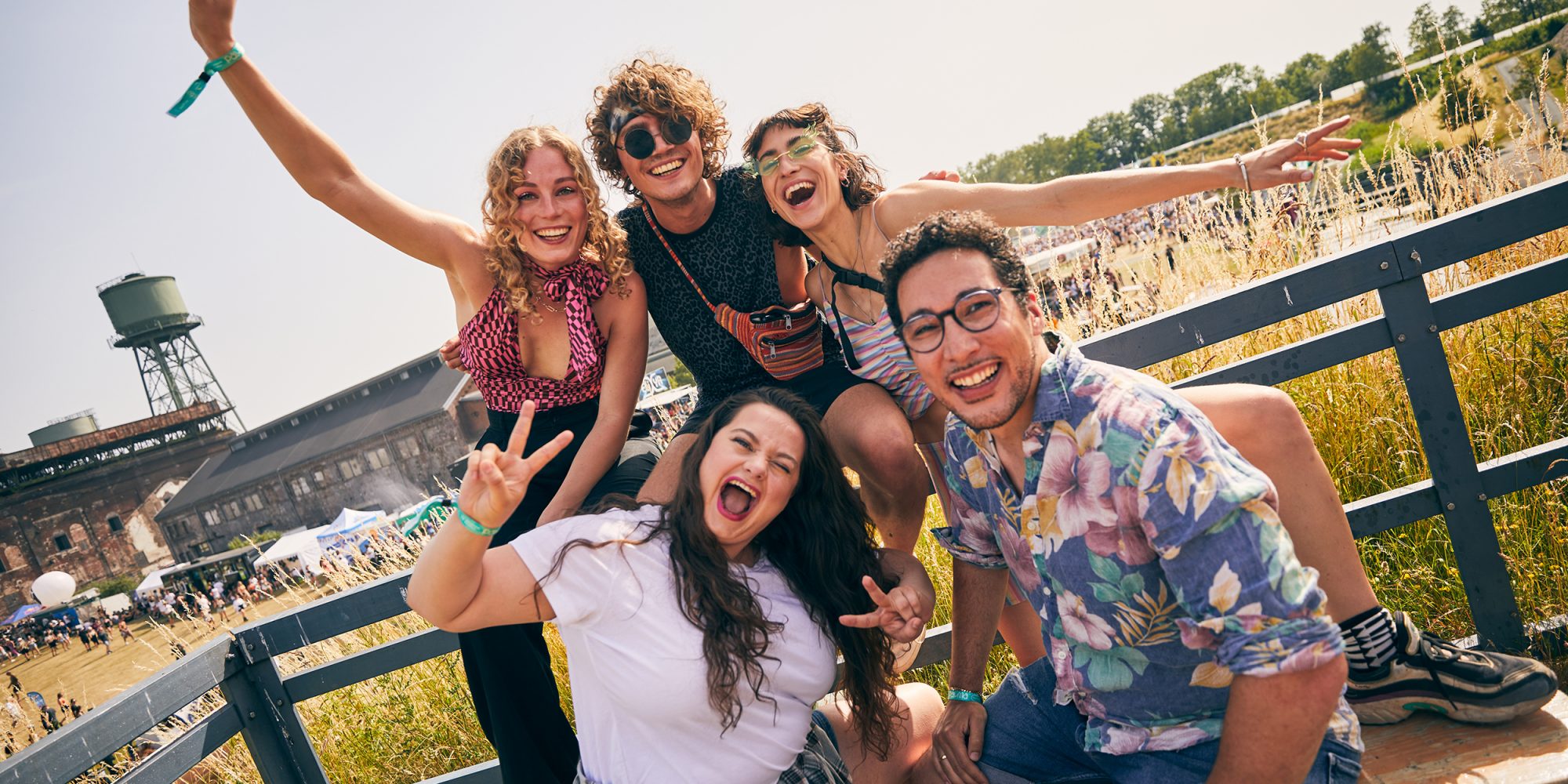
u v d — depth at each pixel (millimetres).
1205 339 2191
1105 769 1719
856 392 2396
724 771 1731
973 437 1705
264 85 2176
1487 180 4008
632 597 1704
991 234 1530
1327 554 1740
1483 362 3254
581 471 2316
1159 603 1503
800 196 2332
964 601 1959
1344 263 2105
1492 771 1607
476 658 2352
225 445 71562
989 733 1927
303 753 2541
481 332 2398
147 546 67750
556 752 2336
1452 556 2650
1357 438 3143
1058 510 1534
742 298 2578
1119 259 4809
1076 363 1521
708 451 1814
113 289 75688
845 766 1954
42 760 1875
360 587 2469
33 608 55188
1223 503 1356
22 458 66500
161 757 2240
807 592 1875
